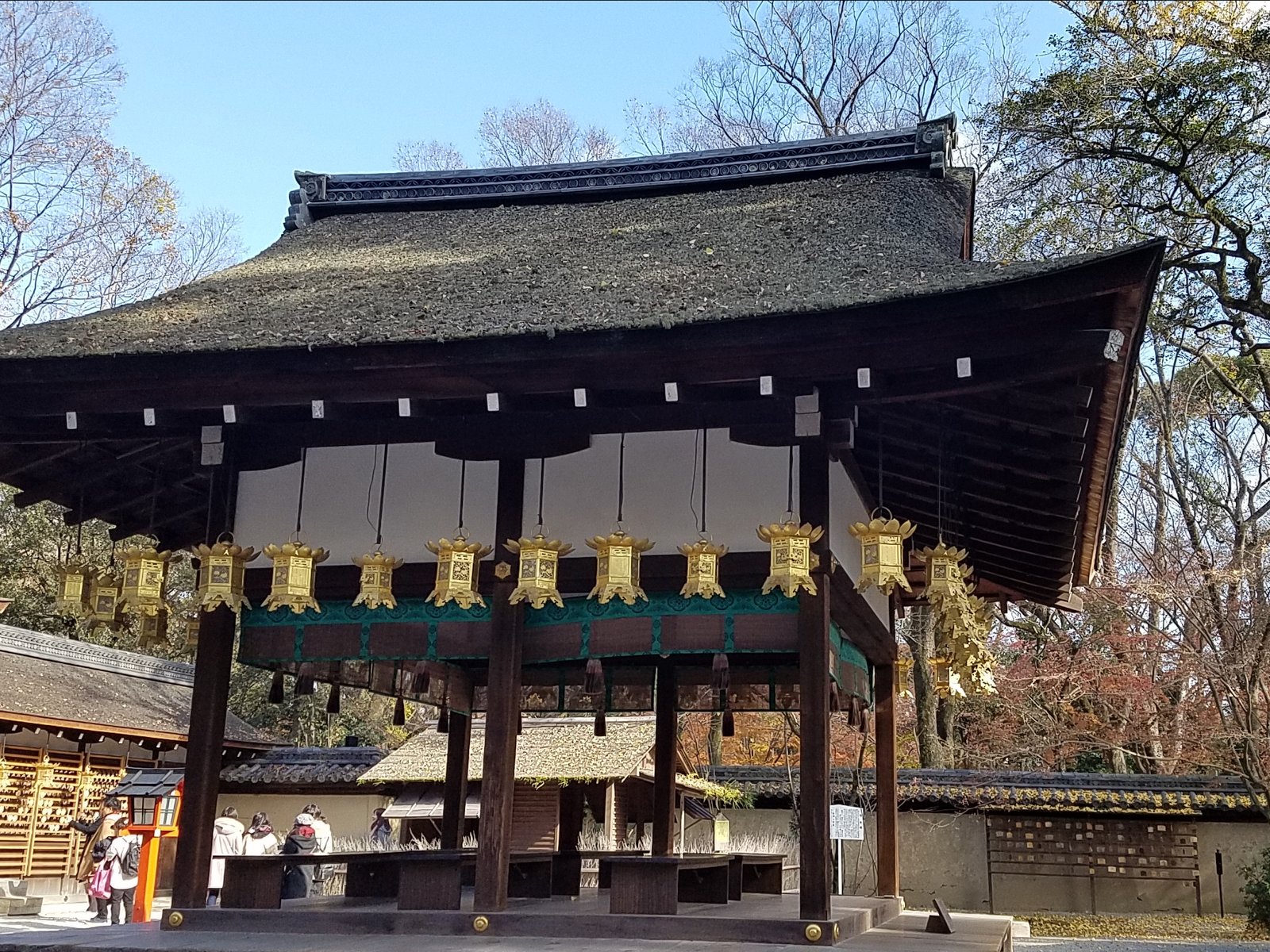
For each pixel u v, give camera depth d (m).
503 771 6.02
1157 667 19.70
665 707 8.94
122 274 24.80
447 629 6.43
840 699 7.84
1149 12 16.50
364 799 20.42
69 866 18.70
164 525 8.75
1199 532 19.89
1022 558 9.12
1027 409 5.78
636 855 9.34
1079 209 18.06
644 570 6.17
